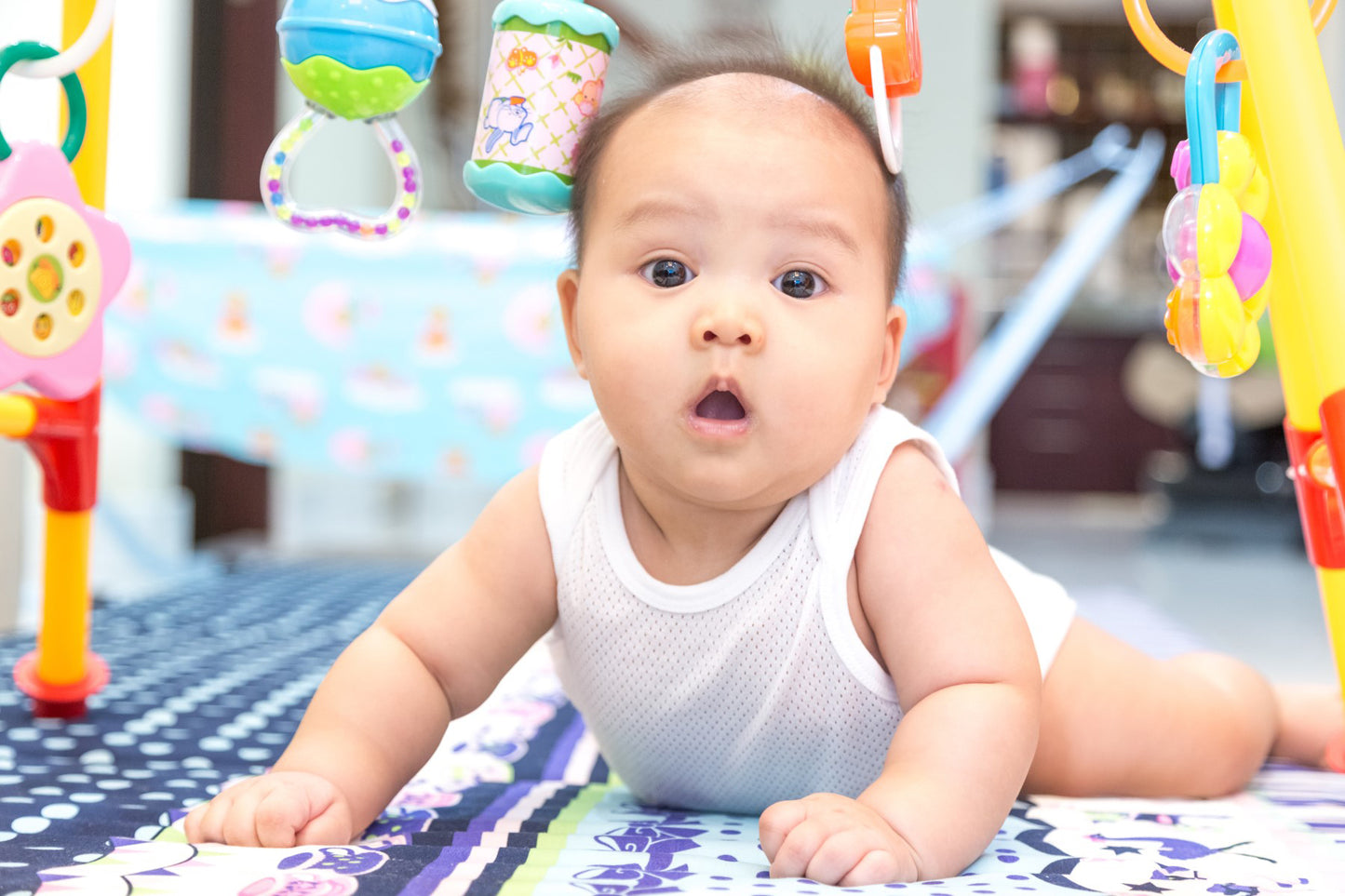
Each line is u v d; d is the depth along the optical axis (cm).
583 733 106
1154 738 89
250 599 194
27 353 82
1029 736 70
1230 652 194
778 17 392
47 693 107
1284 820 80
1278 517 365
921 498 75
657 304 69
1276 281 73
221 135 306
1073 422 516
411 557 279
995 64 558
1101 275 538
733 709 76
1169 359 493
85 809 77
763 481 69
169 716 108
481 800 84
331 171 341
